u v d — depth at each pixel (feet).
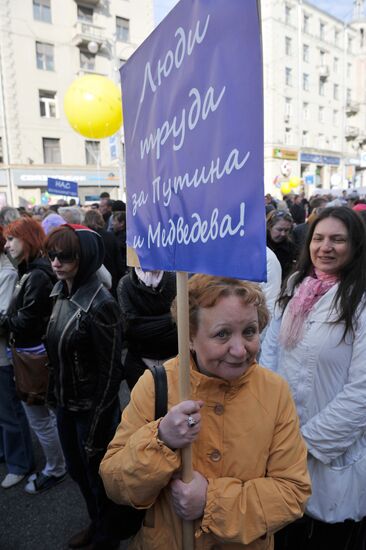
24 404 7.15
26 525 6.61
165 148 3.36
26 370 6.73
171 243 3.40
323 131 95.20
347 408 4.35
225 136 2.67
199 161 2.95
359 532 4.80
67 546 6.18
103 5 62.90
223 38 2.59
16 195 60.34
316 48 89.20
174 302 3.79
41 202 62.18
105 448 5.47
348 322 4.46
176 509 3.23
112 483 3.43
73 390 5.59
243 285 3.19
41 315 6.73
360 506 4.65
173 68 3.13
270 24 76.74
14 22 56.95
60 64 61.31
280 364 5.12
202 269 3.00
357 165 105.40
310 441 4.50
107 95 14.17
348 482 4.59
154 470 3.09
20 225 6.99
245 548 3.40
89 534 6.10
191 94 2.95
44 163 62.18
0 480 7.75
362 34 102.58
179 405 3.10
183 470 3.18
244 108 2.50
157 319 6.72
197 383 3.41
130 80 3.83
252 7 2.35
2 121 58.23
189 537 3.29
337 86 98.02
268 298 7.34
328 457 4.44
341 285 4.62
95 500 5.99
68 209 14.42
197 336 3.30
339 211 4.84
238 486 3.26
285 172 75.66
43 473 7.46
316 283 4.96
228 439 3.36
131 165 4.01
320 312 4.74
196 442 3.40
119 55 65.51
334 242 4.74
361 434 4.60
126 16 65.87
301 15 82.58
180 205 3.22
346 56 98.68
